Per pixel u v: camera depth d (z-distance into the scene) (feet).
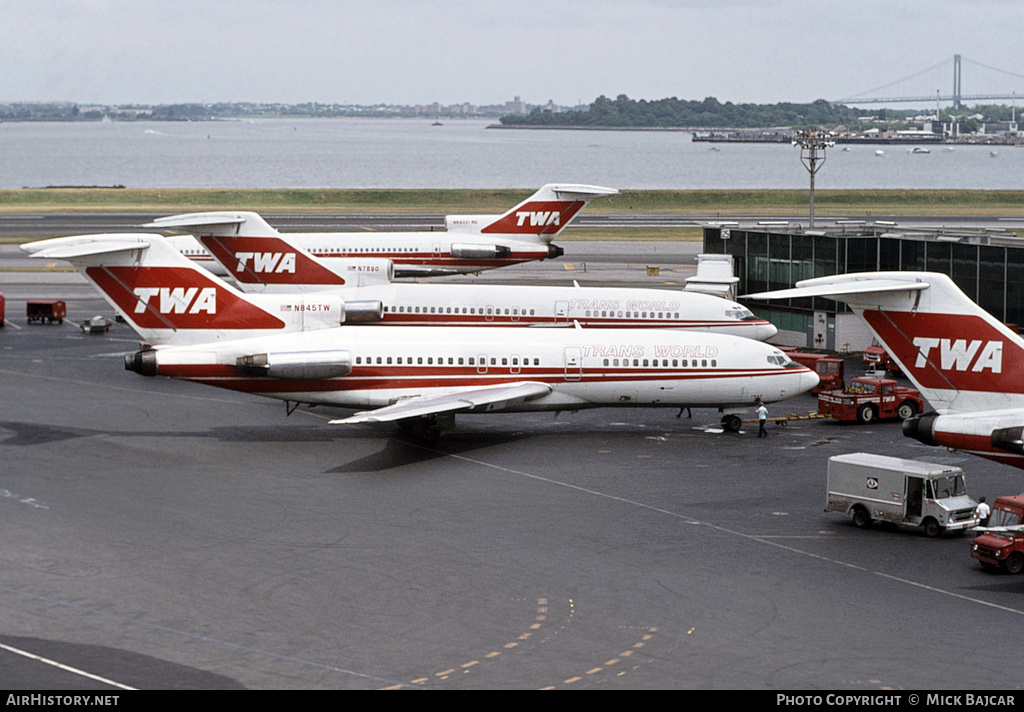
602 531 291.79
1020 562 262.06
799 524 301.02
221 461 358.23
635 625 228.22
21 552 268.41
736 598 244.63
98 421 409.90
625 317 487.20
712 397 404.98
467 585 250.37
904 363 281.74
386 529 290.97
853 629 226.99
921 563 269.85
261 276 549.13
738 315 490.49
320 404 392.68
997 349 268.00
